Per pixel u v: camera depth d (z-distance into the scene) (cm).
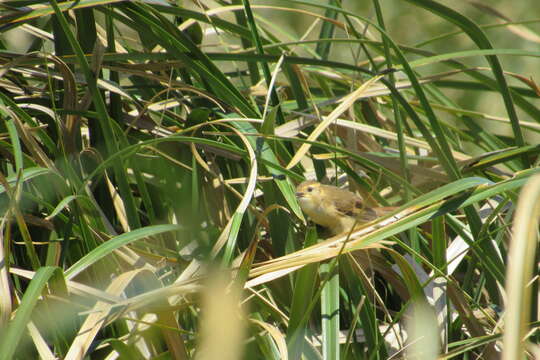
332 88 940
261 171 644
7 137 632
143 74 663
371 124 845
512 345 301
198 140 564
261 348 490
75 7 609
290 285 595
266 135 611
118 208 602
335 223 714
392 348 566
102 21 970
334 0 863
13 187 528
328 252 507
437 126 613
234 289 471
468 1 842
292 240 621
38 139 642
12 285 478
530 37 816
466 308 543
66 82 613
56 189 586
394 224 516
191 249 595
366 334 543
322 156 706
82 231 555
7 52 648
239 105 664
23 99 656
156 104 700
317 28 1647
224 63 1042
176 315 546
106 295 468
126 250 557
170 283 583
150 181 652
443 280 582
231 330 274
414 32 1706
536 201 329
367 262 616
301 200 691
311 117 700
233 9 732
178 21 794
